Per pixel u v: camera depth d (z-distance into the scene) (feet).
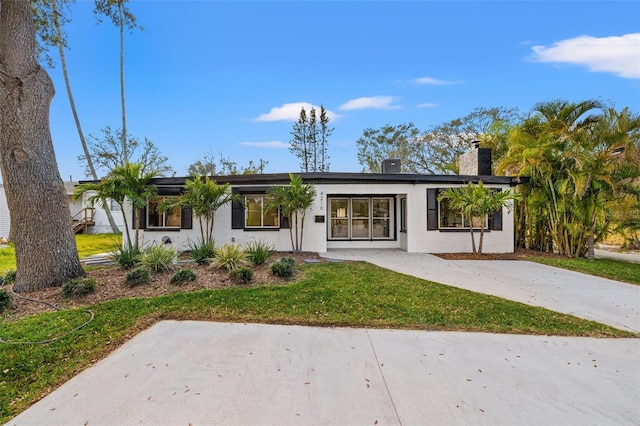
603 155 31.65
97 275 19.95
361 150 102.99
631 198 32.81
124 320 13.56
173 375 9.37
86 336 12.05
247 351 11.03
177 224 36.19
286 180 35.12
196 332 12.67
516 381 9.25
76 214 64.80
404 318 14.46
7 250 39.04
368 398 8.32
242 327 13.26
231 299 16.39
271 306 15.67
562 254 34.76
